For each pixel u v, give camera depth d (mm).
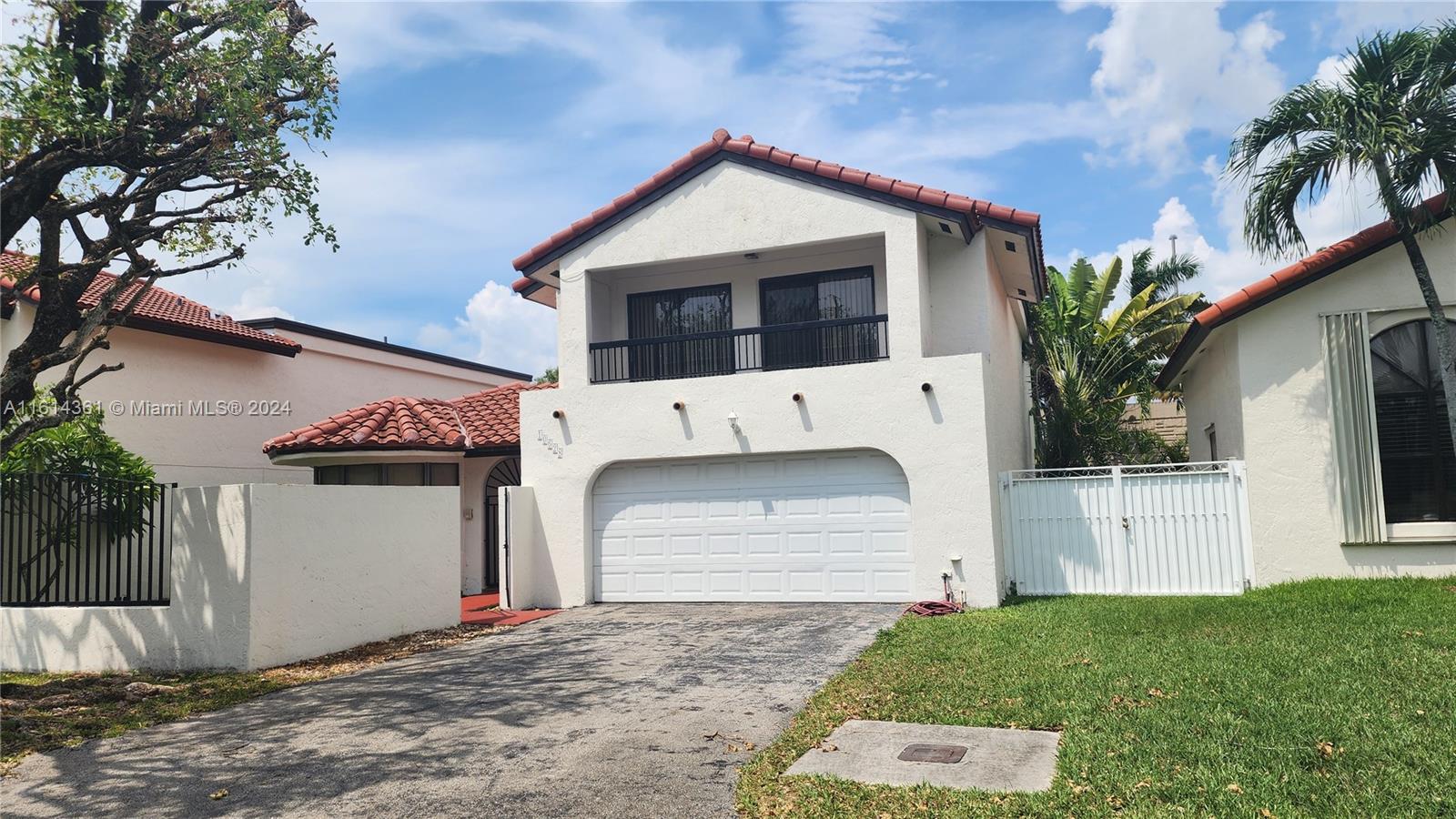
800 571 13367
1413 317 11617
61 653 10609
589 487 14367
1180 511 12406
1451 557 11281
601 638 11156
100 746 7086
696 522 13938
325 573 10742
